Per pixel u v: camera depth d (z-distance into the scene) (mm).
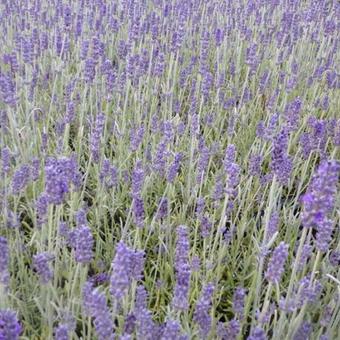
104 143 1323
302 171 1293
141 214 1060
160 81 1679
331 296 1097
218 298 1119
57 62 1591
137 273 967
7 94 1236
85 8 2072
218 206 1163
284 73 1688
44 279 964
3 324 875
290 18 1985
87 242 964
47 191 982
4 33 1897
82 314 1008
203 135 1394
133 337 983
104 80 1501
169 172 1154
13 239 1142
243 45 1976
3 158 1129
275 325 991
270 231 1097
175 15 2062
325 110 1515
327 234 963
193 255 1124
